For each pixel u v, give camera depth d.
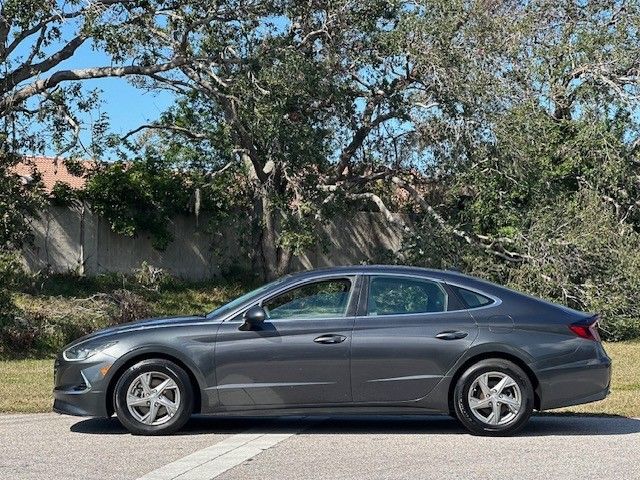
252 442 8.38
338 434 8.88
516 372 8.59
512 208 22.53
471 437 8.66
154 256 25.45
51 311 20.02
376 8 21.36
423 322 8.68
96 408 8.62
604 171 22.45
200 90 22.33
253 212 24.70
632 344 20.38
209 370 8.59
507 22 22.19
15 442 8.37
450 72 21.25
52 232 24.00
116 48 19.16
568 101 23.48
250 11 20.64
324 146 22.64
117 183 24.27
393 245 27.80
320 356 8.58
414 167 23.91
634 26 22.62
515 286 21.55
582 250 21.05
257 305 8.80
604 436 8.72
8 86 20.44
